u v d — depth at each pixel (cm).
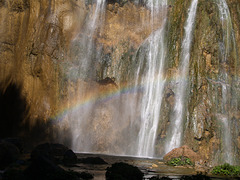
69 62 2811
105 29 3067
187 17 2730
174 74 2625
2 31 2764
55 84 2678
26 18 2783
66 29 2845
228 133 2317
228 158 2250
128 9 3120
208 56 2491
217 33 2548
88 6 3055
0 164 1100
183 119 2425
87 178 1065
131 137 2795
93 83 2922
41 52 2662
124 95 2900
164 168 1497
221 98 2381
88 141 2777
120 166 1136
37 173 934
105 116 2880
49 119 2589
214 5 2625
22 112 2570
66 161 1489
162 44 2845
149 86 2805
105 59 2958
